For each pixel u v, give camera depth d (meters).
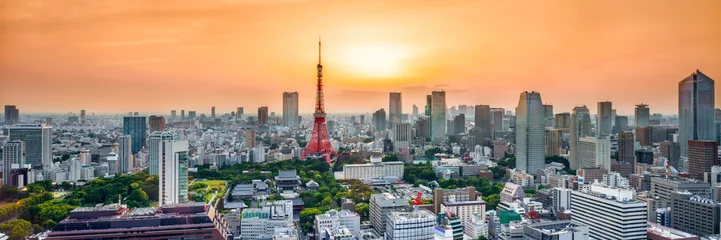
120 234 178.50
